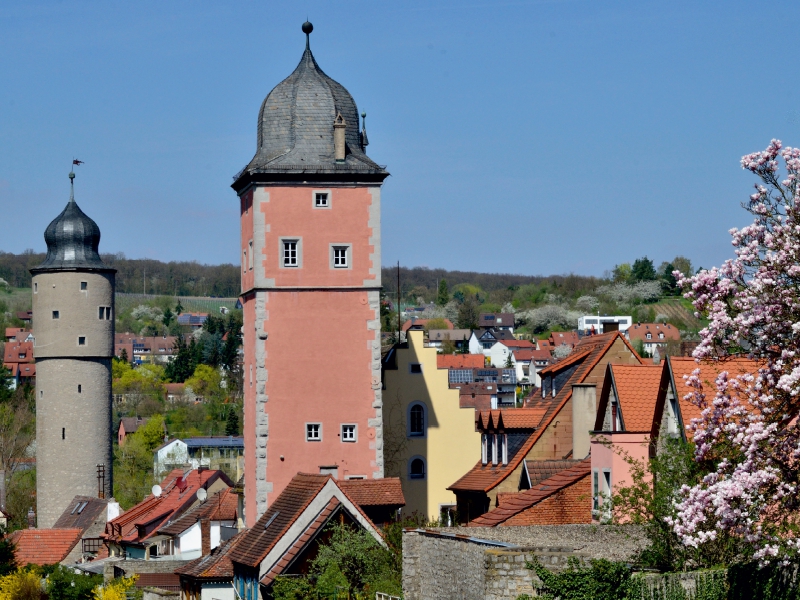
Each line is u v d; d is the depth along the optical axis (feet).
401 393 244.01
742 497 92.79
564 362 219.20
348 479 215.10
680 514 96.99
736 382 97.09
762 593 100.53
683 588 102.22
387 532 170.91
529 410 213.25
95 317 448.24
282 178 220.23
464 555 114.83
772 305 93.66
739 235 96.02
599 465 156.46
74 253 449.06
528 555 105.09
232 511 242.58
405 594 127.13
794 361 93.15
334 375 219.61
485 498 205.98
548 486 166.20
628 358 202.59
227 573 192.54
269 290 219.41
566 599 101.35
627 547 120.78
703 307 97.96
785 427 94.99
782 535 103.35
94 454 445.37
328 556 161.17
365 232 221.46
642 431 151.33
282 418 218.18
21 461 552.41
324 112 226.38
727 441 98.37
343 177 221.25
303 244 220.43
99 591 220.02
